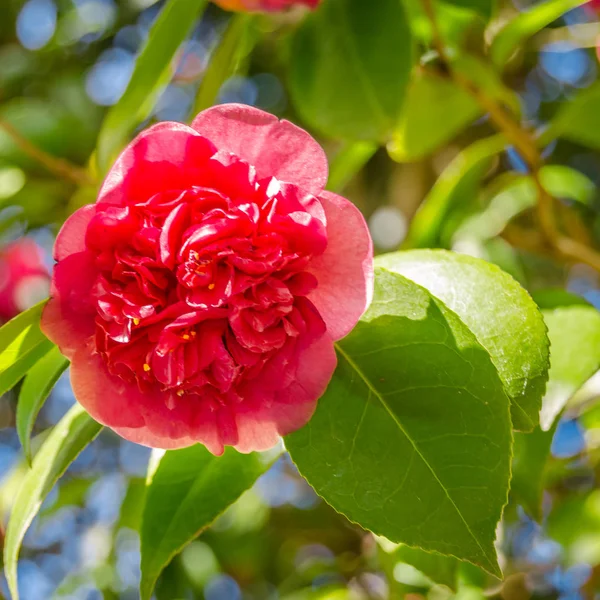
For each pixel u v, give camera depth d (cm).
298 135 65
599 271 83
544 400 71
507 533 94
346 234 65
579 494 97
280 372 65
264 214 64
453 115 84
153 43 77
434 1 79
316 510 120
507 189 92
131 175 64
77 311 65
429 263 69
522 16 79
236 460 70
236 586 114
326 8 79
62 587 112
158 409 65
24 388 69
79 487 115
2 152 99
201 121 65
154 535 69
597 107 81
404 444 65
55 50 122
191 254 63
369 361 66
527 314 67
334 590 105
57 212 106
